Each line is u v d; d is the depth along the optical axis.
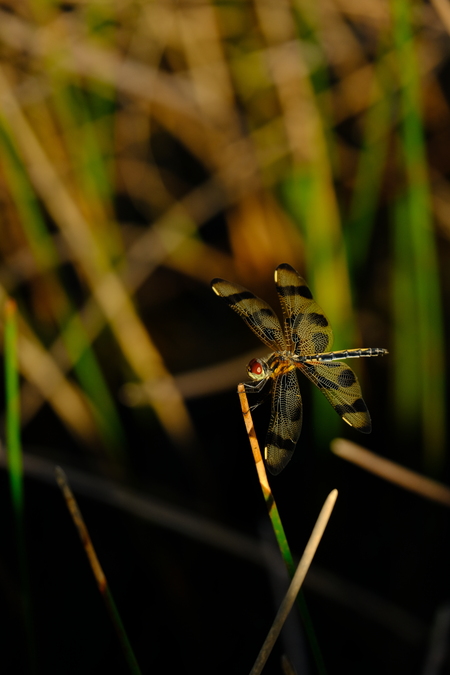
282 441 1.52
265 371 1.54
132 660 1.51
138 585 1.60
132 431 1.65
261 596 1.60
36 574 1.60
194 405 1.65
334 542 1.61
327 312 1.63
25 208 1.64
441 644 1.56
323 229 1.62
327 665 1.58
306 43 1.67
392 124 1.65
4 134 1.63
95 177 1.67
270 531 1.60
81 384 1.63
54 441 1.65
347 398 1.54
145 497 1.60
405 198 1.63
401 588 1.59
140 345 1.64
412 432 1.63
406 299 1.63
